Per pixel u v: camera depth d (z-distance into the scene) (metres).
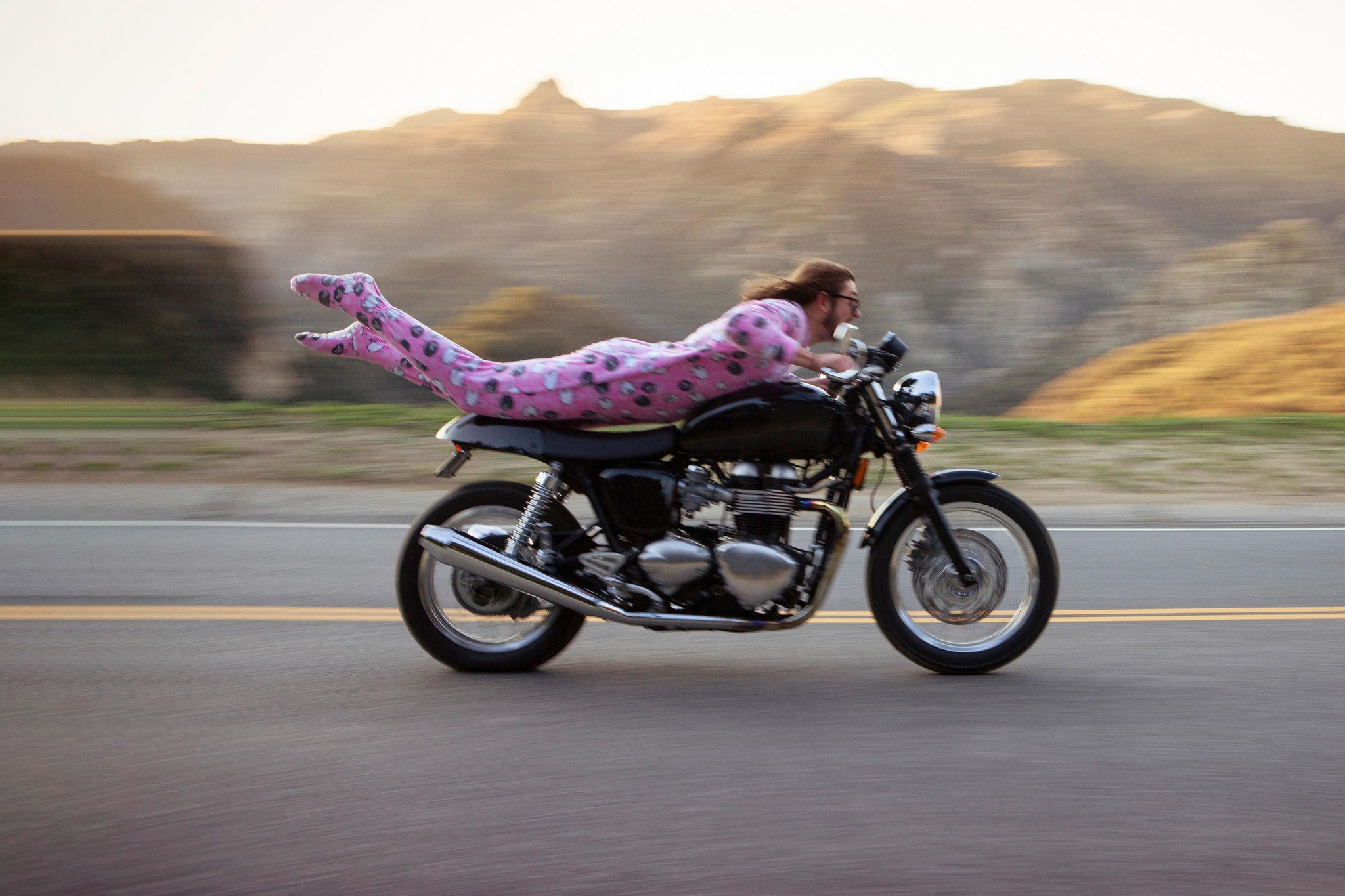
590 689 4.06
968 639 4.32
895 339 4.08
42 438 10.69
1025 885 2.69
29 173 100.38
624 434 4.12
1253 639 4.80
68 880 2.68
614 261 79.62
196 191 102.81
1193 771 3.34
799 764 3.37
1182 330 66.31
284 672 4.27
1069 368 65.75
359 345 4.28
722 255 80.44
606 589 4.11
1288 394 21.03
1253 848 2.87
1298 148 126.25
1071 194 100.38
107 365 14.71
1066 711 3.85
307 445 10.47
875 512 4.29
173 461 9.75
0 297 14.66
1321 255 68.31
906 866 2.77
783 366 3.96
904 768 3.35
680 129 101.75
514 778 3.26
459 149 101.12
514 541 4.11
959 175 97.62
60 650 4.55
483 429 4.14
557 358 4.16
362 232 93.00
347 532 7.04
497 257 80.12
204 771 3.30
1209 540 7.07
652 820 3.00
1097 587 5.77
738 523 4.07
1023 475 9.52
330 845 2.85
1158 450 10.58
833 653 4.57
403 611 4.22
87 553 6.39
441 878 2.70
